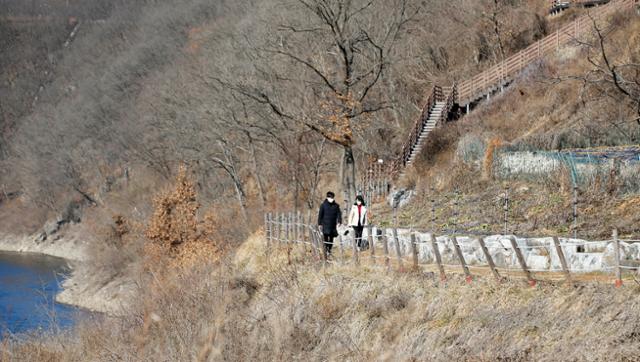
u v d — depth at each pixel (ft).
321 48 137.39
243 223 128.98
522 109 111.86
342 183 129.08
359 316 60.08
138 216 177.58
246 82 140.15
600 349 44.11
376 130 148.77
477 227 75.87
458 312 53.78
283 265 77.10
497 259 59.72
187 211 124.06
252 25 221.66
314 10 106.11
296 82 138.10
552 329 47.44
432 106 134.92
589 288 48.80
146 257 124.26
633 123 83.71
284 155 152.56
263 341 61.82
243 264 88.79
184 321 67.00
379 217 95.61
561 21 155.53
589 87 101.14
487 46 162.20
